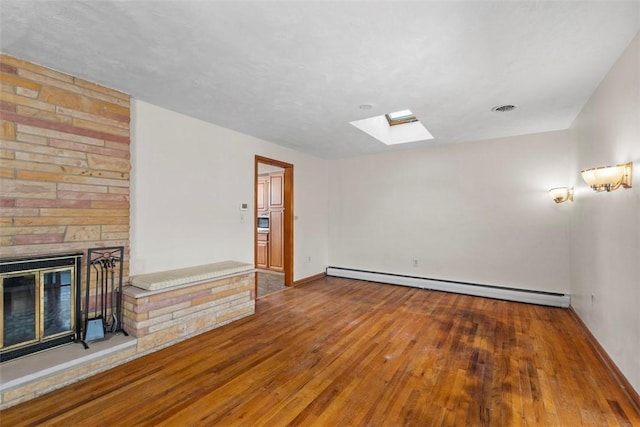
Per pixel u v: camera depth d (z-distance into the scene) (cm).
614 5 160
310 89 270
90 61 224
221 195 385
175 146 332
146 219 307
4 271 207
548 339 294
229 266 354
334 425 176
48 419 179
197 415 184
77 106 251
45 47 205
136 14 169
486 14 167
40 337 226
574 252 364
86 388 211
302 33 186
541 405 194
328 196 605
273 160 468
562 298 388
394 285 515
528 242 422
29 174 227
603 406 193
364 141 454
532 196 419
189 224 347
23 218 225
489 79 249
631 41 194
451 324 334
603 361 249
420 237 507
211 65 229
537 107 313
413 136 457
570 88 266
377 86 262
